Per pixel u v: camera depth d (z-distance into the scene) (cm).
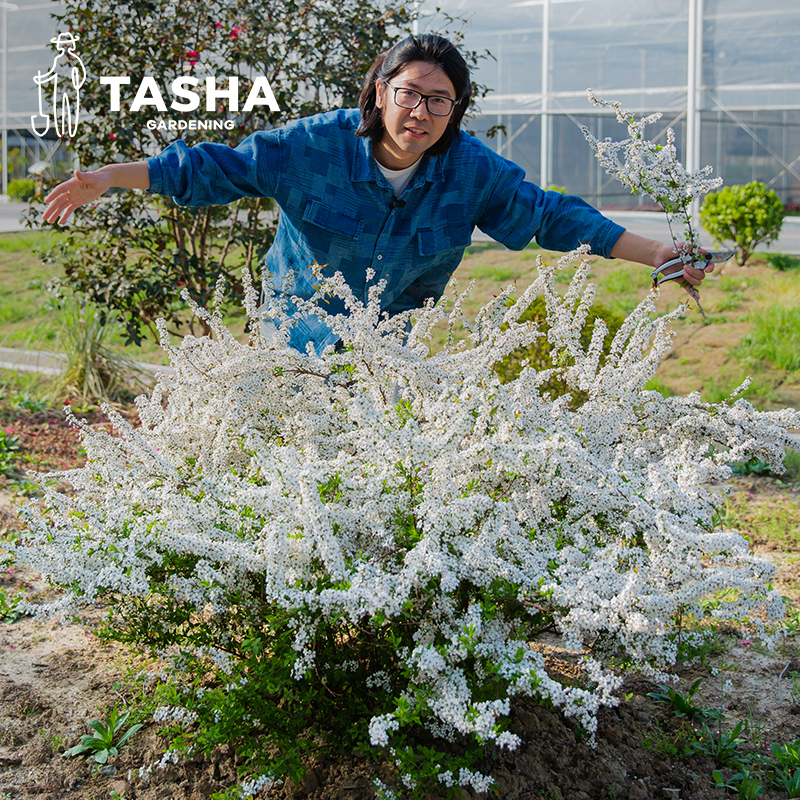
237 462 246
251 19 593
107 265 632
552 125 2128
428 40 274
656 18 1977
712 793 220
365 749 200
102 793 214
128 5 599
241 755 207
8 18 2700
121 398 682
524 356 453
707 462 219
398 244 312
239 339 822
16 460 500
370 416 201
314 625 185
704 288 1124
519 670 176
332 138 299
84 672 268
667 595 184
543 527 216
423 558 181
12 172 2809
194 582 196
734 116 2017
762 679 275
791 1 1848
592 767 227
